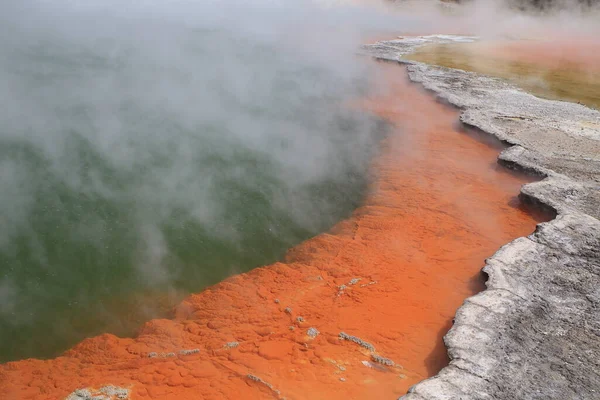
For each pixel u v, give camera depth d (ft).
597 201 20.90
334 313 15.15
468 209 21.70
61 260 18.62
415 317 14.94
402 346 13.66
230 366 13.01
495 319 13.75
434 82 40.04
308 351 13.48
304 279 17.29
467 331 13.26
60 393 12.31
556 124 30.63
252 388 12.20
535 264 16.28
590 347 12.89
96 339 14.71
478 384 11.55
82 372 13.21
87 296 17.12
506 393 11.34
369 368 12.85
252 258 19.47
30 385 12.81
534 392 11.39
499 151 27.91
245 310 15.66
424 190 23.57
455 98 35.55
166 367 13.10
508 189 23.47
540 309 14.24
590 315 14.06
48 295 17.01
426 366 12.94
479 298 14.61
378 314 15.05
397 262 17.94
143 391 12.21
